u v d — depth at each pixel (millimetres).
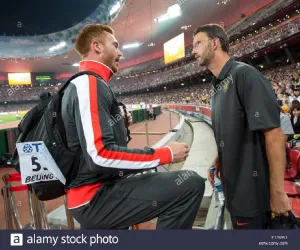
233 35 34906
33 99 61094
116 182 1333
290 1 25906
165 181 1305
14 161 1452
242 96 1583
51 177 1335
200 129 11328
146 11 32938
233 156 1667
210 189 3611
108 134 1189
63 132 1306
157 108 23641
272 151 1486
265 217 1732
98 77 1346
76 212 1311
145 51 58438
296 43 24281
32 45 48281
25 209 3678
